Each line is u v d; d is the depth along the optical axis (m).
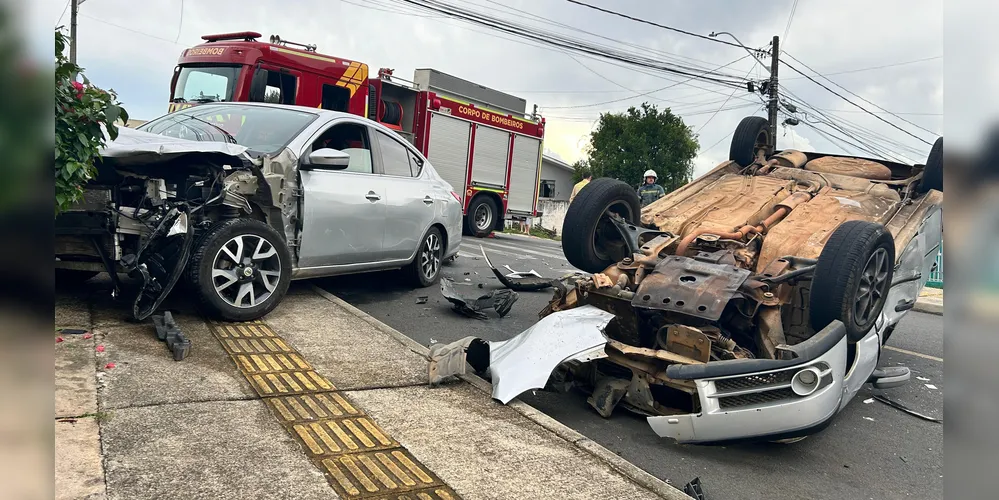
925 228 5.40
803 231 4.99
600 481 3.14
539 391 4.68
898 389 5.52
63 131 3.49
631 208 5.62
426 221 7.08
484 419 3.75
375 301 6.89
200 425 3.23
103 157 4.37
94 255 4.76
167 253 4.93
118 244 4.64
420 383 4.23
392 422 3.56
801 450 4.14
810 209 5.39
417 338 5.67
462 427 3.60
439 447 3.32
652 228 5.57
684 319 4.29
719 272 4.28
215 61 10.89
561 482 3.09
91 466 2.73
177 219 4.62
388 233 6.48
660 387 4.37
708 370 3.68
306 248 5.58
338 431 3.37
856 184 5.99
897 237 5.02
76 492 2.52
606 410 4.30
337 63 11.80
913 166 6.23
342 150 6.10
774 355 4.13
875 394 5.38
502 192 16.34
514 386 3.98
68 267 4.92
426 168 7.41
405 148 7.02
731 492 3.46
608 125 36.12
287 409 3.56
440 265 7.69
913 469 3.96
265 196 5.26
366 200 6.12
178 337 4.28
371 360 4.57
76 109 3.52
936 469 3.98
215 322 4.99
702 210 5.71
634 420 4.33
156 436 3.06
